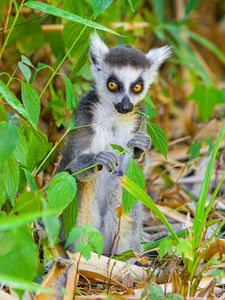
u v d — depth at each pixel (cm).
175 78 1413
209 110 1195
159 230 920
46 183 902
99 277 698
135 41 1238
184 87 1454
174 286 623
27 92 661
